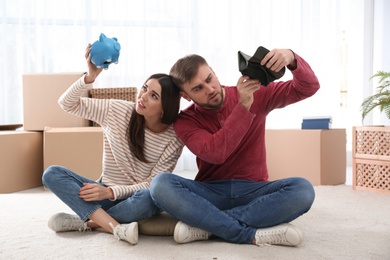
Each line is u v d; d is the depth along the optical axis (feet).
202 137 4.48
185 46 11.27
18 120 10.53
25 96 8.94
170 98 4.66
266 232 4.30
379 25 12.07
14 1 10.46
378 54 12.11
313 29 11.69
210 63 11.39
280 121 11.52
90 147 8.23
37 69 10.56
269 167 9.24
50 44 10.63
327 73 11.73
